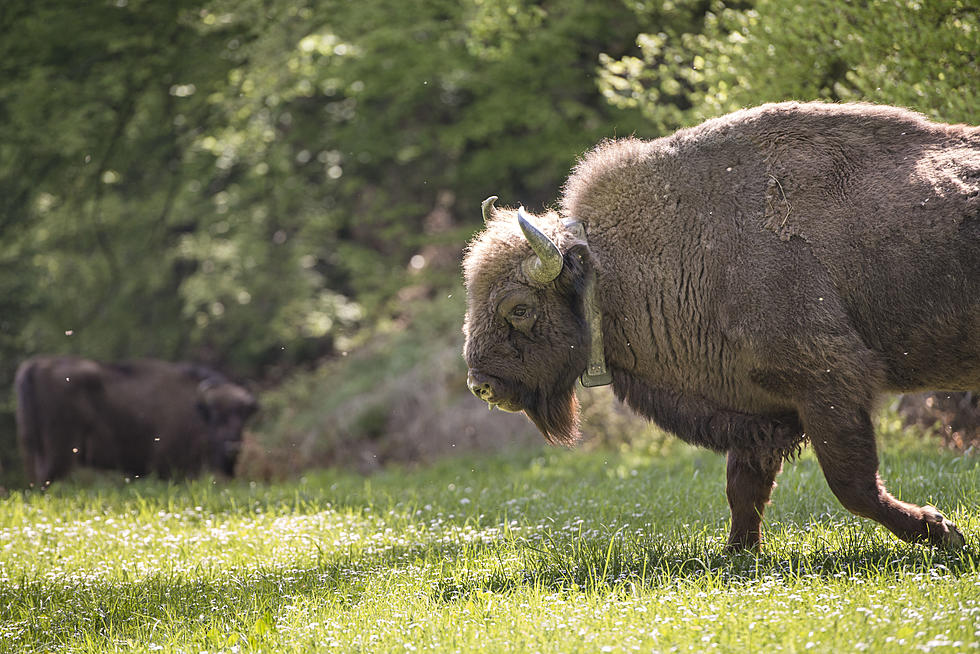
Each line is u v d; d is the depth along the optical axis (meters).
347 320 88.19
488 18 57.62
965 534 21.42
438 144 77.75
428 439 66.25
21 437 56.34
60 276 83.69
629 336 22.44
